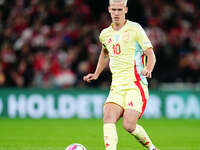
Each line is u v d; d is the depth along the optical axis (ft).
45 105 188.85
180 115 192.13
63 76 199.82
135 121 75.41
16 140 120.16
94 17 238.48
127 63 77.51
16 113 188.14
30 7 235.81
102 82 201.16
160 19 235.40
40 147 105.70
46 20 228.84
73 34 222.69
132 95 76.43
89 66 203.72
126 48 77.36
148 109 192.24
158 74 209.77
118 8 76.54
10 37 218.79
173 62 214.28
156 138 126.93
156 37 220.43
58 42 216.33
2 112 188.03
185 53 220.64
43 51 212.43
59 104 189.16
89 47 215.51
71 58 206.90
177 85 206.59
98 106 190.49
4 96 188.03
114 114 75.20
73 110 189.67
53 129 149.59
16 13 232.94
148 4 238.07
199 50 226.17
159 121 180.75
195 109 192.24
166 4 242.17
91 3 240.73
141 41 77.05
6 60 206.18
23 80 199.11
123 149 102.37
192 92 192.13
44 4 234.79
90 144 111.24
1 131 143.54
